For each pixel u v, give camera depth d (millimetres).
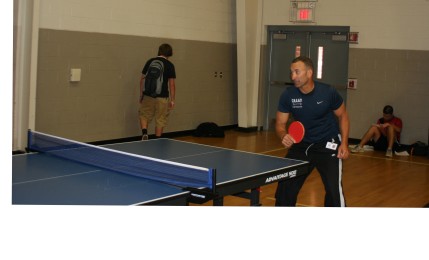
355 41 9391
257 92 10477
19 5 6367
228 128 10555
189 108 9523
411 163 7758
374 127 8609
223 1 10016
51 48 7094
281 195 4059
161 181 3041
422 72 8828
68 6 7246
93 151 3859
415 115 8922
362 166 7387
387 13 9070
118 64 8039
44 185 2932
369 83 9336
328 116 3977
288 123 10242
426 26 8750
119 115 8156
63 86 7301
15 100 6504
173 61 9055
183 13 9133
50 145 4062
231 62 10414
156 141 4680
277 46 10469
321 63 9898
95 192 2795
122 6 7996
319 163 4016
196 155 4027
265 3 10367
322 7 9742
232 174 3348
